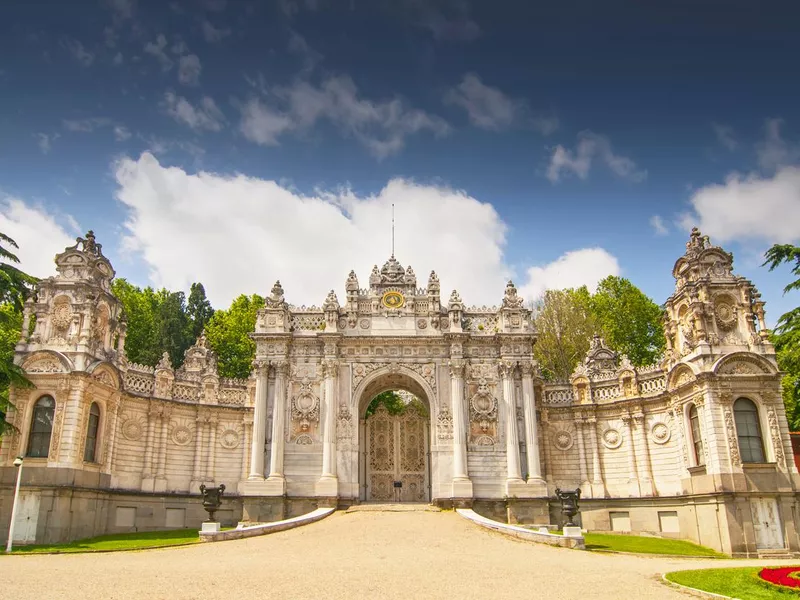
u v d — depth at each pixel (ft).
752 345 145.38
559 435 174.19
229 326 251.39
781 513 133.80
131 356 234.58
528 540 113.91
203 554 99.66
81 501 139.03
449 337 164.96
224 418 178.29
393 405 204.03
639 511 159.22
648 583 77.51
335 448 157.69
